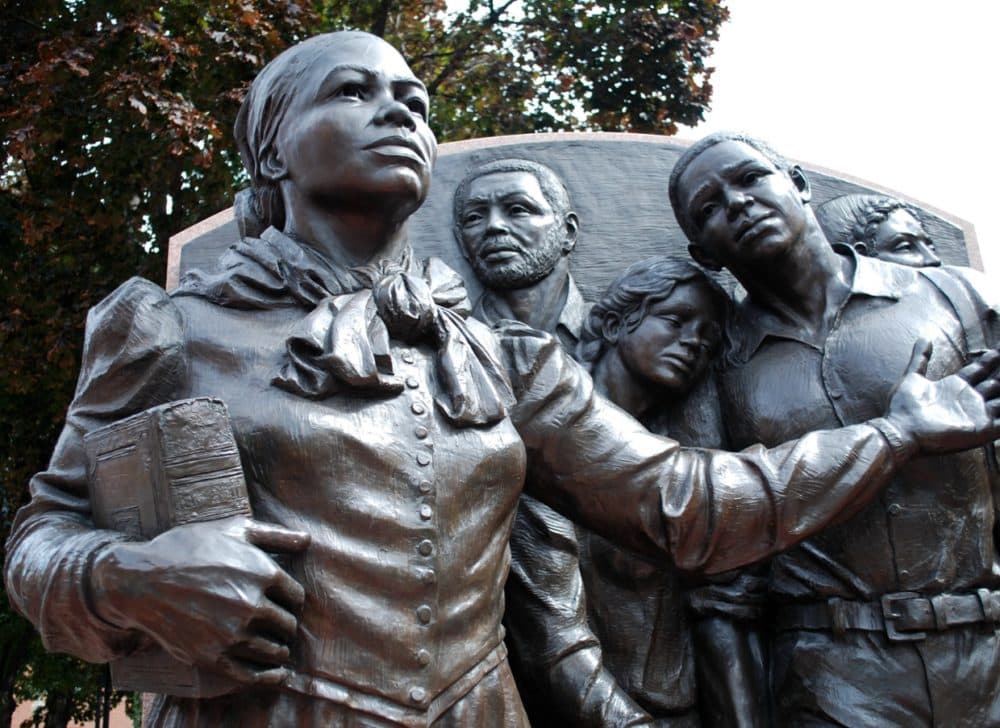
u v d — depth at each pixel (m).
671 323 2.13
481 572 1.52
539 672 1.92
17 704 12.45
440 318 1.64
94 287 7.64
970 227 2.67
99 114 6.98
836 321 2.08
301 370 1.50
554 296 2.34
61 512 1.52
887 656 1.90
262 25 7.22
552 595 1.97
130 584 1.31
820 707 1.91
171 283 2.47
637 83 9.57
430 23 9.81
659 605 2.11
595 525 1.79
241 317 1.60
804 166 2.69
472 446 1.56
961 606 1.91
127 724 15.56
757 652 2.08
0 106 7.11
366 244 1.70
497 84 9.59
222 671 1.31
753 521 1.74
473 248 2.35
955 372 2.01
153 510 1.37
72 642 1.43
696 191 2.07
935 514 1.94
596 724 1.87
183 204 7.72
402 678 1.40
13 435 8.22
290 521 1.43
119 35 6.84
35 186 7.45
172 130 6.56
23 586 1.42
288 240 1.66
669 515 1.73
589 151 2.59
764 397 2.08
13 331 7.57
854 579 1.94
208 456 1.38
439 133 9.53
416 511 1.47
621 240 2.53
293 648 1.39
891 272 2.13
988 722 1.88
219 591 1.28
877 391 1.99
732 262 2.09
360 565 1.42
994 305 2.10
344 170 1.63
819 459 1.77
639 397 2.16
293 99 1.70
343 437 1.47
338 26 9.32
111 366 1.52
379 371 1.53
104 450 1.45
